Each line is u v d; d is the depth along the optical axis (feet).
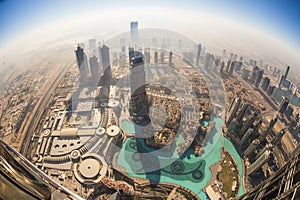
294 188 16.35
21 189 16.20
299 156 18.21
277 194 17.85
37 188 16.98
